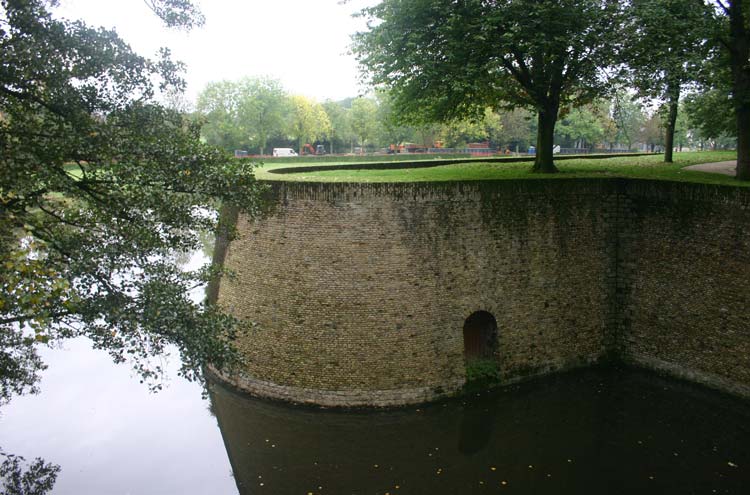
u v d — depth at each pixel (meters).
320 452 18.28
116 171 13.67
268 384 21.08
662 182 21.61
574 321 22.75
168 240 15.39
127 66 14.40
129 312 13.31
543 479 16.48
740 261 19.78
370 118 76.06
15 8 12.95
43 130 13.59
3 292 11.43
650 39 22.33
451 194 20.67
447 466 17.31
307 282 20.48
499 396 21.02
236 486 16.84
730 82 24.12
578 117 66.06
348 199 20.09
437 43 23.80
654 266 22.16
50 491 16.52
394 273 20.25
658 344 22.22
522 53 24.84
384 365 20.25
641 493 15.70
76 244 14.13
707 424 18.94
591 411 19.98
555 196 22.19
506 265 21.61
